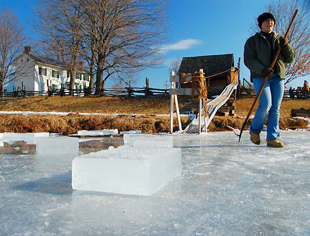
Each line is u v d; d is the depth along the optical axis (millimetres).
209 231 947
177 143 4008
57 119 7375
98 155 1549
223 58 25578
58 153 3094
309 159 2482
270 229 969
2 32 30000
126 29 20500
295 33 21453
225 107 12000
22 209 1160
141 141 2691
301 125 8180
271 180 1688
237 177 1771
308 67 20922
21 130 6805
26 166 2229
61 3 19672
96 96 21219
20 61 36781
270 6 21734
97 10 19391
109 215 1094
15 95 26562
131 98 19953
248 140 4488
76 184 1476
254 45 3236
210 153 2898
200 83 6176
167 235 913
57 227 974
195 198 1321
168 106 16875
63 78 41156
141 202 1257
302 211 1156
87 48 20969
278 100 3318
